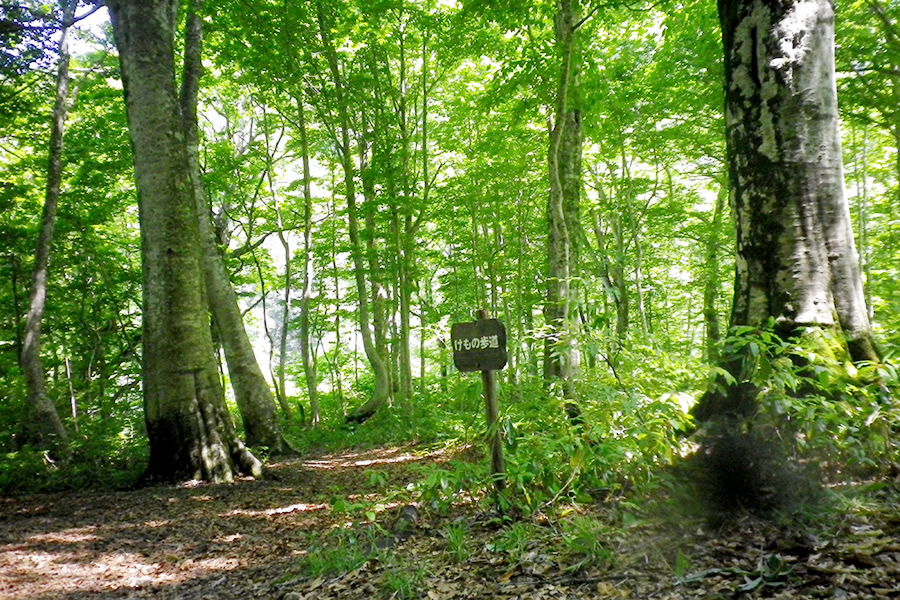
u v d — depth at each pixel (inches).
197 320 372.8
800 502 138.7
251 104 838.5
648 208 739.4
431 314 977.5
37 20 488.7
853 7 388.5
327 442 597.3
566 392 229.8
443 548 173.6
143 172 367.9
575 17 370.6
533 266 772.0
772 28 196.9
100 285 732.7
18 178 631.8
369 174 671.1
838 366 163.0
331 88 687.7
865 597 99.0
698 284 756.6
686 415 173.5
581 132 453.1
